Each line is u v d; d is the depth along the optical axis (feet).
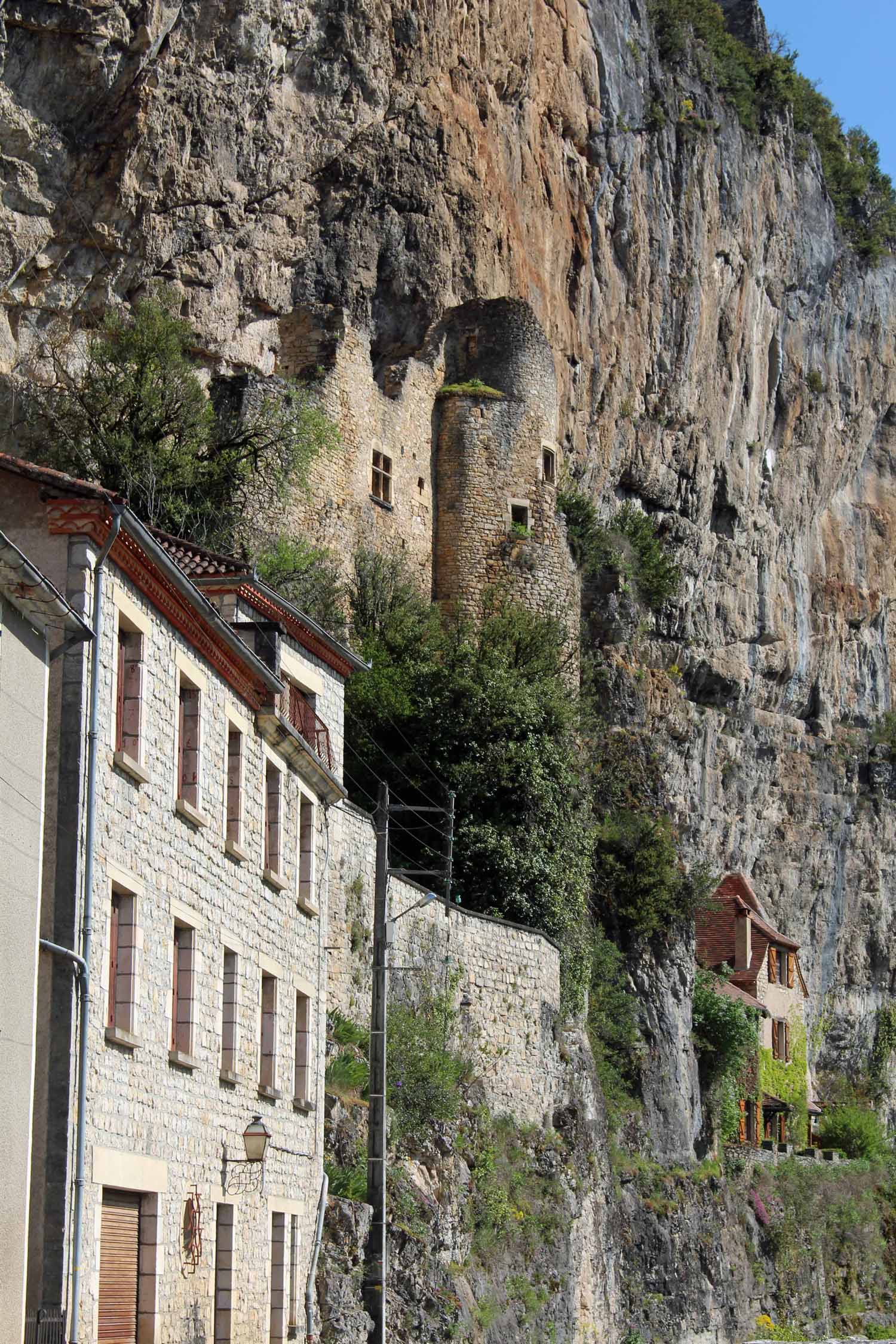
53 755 84.28
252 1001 110.73
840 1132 307.99
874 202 356.79
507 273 232.94
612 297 261.03
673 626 280.51
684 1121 236.84
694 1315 222.07
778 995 299.17
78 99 162.09
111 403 164.25
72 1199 80.48
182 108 175.32
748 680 303.89
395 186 211.20
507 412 229.66
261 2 179.11
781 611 314.14
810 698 329.93
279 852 117.70
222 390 187.01
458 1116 156.97
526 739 198.18
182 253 181.98
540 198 242.37
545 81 243.60
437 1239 142.31
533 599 227.61
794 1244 265.75
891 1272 290.97
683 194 279.28
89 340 167.73
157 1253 90.89
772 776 312.09
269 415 186.80
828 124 352.90
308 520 197.77
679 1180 228.84
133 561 91.81
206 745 103.55
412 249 214.28
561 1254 169.58
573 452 253.85
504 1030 173.68
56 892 82.94
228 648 106.01
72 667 85.15
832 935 329.93
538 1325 160.15
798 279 319.47
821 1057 326.85
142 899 91.91
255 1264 107.86
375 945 128.06
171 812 97.14
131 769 90.22
